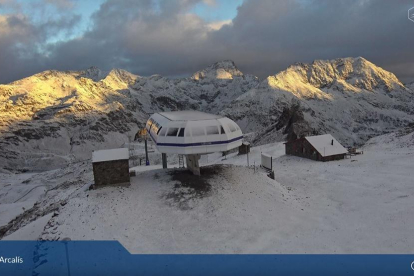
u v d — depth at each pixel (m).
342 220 30.47
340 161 60.53
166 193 32.94
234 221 28.80
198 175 37.28
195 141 32.81
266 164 49.53
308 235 27.27
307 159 65.81
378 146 84.62
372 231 27.38
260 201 33.03
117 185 34.75
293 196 38.12
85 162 134.88
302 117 119.50
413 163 49.88
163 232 27.17
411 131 88.81
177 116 38.38
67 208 30.73
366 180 43.75
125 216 29.03
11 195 103.81
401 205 32.41
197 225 28.16
